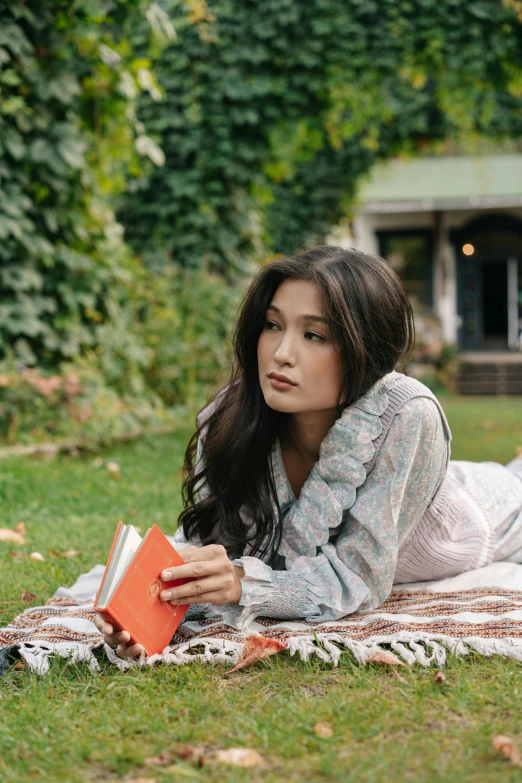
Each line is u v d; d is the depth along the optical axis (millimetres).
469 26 7762
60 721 1605
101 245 6387
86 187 6129
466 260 19578
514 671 1817
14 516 3695
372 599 2211
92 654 1932
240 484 2164
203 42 7867
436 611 2188
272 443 2174
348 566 2166
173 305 8070
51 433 5648
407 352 2131
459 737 1518
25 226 5598
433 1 7699
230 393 2184
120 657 1926
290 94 8016
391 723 1579
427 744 1490
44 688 1787
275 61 7859
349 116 8977
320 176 12367
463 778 1369
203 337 8039
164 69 7977
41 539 3293
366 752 1478
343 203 13062
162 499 4199
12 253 5660
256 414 2129
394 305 2002
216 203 8266
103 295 6453
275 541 2186
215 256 8445
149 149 6477
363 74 7926
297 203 12508
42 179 5750
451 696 1683
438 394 16688
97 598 1853
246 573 2023
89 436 5719
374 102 8516
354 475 2070
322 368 1941
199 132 8148
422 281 19594
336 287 1902
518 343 19641
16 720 1612
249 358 2100
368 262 1998
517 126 11141
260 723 1572
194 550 2033
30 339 6004
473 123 10953
